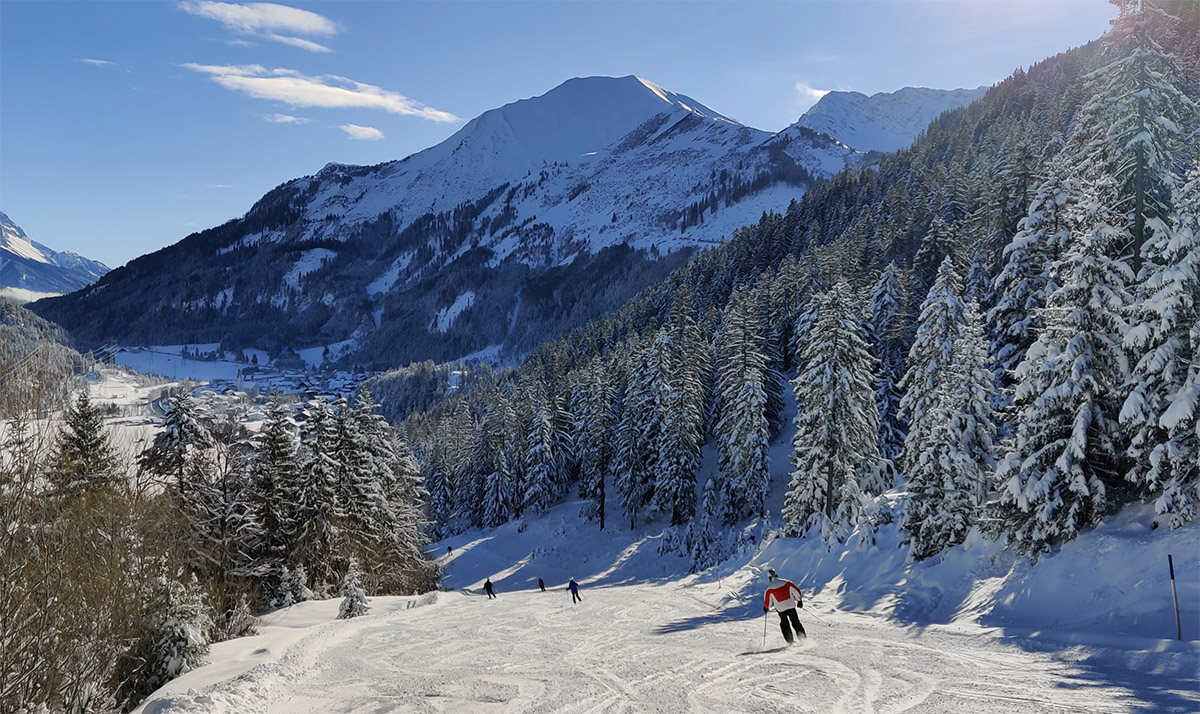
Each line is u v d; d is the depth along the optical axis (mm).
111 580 16375
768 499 53562
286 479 35688
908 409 28625
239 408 36094
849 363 34188
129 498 25438
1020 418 18172
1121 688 9656
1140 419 15469
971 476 21172
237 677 12617
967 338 24438
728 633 16500
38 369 12922
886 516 26078
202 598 22344
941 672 11266
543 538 62812
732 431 51438
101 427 29188
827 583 24516
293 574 32781
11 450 12477
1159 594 13430
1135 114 20531
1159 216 20484
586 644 15891
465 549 66750
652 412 59062
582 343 120250
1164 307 15062
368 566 38344
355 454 39469
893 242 77500
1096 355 17047
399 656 15273
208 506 32312
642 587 35000
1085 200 18094
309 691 12031
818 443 33281
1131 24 21734
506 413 74125
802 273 73312
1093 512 16891
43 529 13398
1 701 11586
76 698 13219
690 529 50781
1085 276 16984
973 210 72125
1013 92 164000
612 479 69812
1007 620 15719
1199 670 10109
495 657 14672
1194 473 15070
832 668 11766
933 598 18906
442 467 85812
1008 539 18219
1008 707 9008
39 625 12453
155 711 10180
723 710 9484
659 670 12273
